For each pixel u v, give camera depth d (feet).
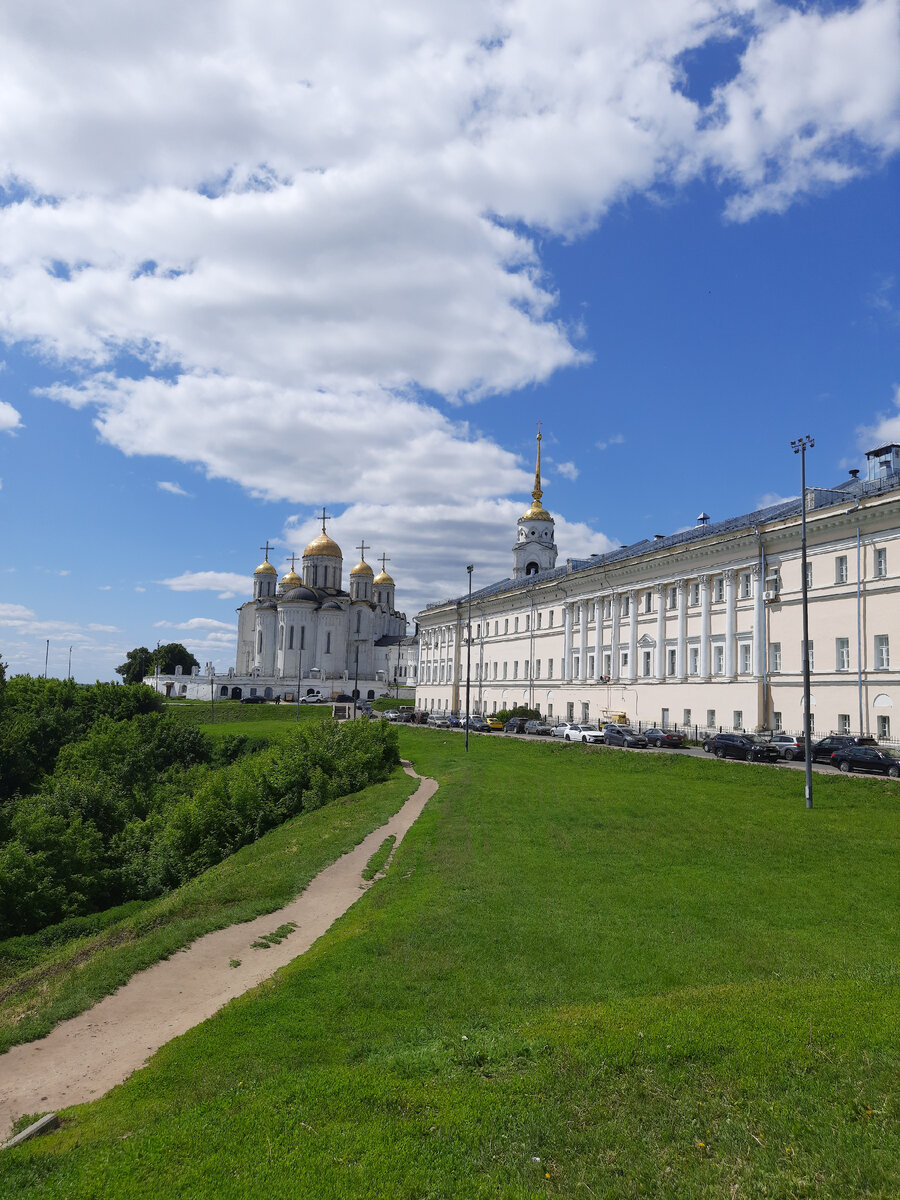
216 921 64.34
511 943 52.08
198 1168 28.43
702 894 62.75
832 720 163.43
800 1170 27.71
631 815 95.40
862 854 74.84
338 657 507.71
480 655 347.36
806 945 51.37
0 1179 29.01
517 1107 31.89
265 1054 38.17
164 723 253.65
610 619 249.14
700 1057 34.73
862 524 158.92
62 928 100.83
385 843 90.89
